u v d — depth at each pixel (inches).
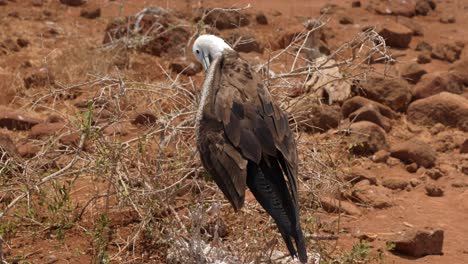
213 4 1089.4
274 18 1063.6
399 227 582.9
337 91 775.1
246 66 434.0
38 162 533.6
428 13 1137.4
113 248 516.4
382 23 1064.8
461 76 836.0
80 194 574.9
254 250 482.0
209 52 458.6
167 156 568.7
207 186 514.0
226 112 411.8
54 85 784.9
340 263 497.0
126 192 482.6
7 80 772.6
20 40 892.6
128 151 529.0
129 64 845.8
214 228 495.2
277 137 415.2
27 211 512.4
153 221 504.4
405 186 652.1
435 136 760.3
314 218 519.8
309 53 859.4
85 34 952.9
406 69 858.1
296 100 572.4
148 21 910.4
